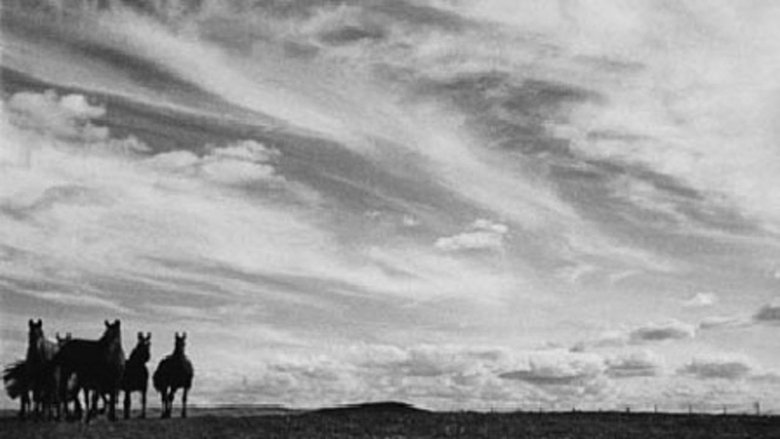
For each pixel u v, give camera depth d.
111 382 40.53
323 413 48.16
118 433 34.59
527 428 40.47
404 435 36.16
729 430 41.19
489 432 38.38
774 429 41.59
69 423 38.78
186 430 36.56
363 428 38.84
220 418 43.44
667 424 43.41
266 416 45.50
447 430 38.69
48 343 41.72
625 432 39.56
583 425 42.09
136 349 45.56
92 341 40.91
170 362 45.75
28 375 41.41
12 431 34.81
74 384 42.62
